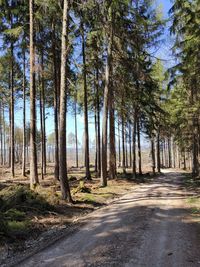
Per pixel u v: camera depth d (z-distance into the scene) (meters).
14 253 7.63
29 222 10.09
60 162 14.49
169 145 67.25
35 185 16.66
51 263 6.72
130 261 6.77
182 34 19.52
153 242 8.25
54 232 9.59
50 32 22.22
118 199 16.55
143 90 28.16
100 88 25.92
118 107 28.27
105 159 22.11
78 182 24.14
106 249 7.64
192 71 19.89
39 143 55.75
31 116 17.64
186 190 20.27
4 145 66.12
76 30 21.16
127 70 23.72
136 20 21.84
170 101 31.34
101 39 21.66
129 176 30.50
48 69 25.98
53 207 12.43
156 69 30.78
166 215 11.83
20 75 30.28
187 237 8.76
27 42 21.50
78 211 12.92
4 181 24.23
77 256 7.14
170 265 6.57
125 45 22.88
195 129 29.47
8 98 32.91
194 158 31.47
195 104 24.61
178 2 18.53
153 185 24.19
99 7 18.16
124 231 9.39
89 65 24.41
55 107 24.44
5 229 8.65
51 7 16.67
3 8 20.94
